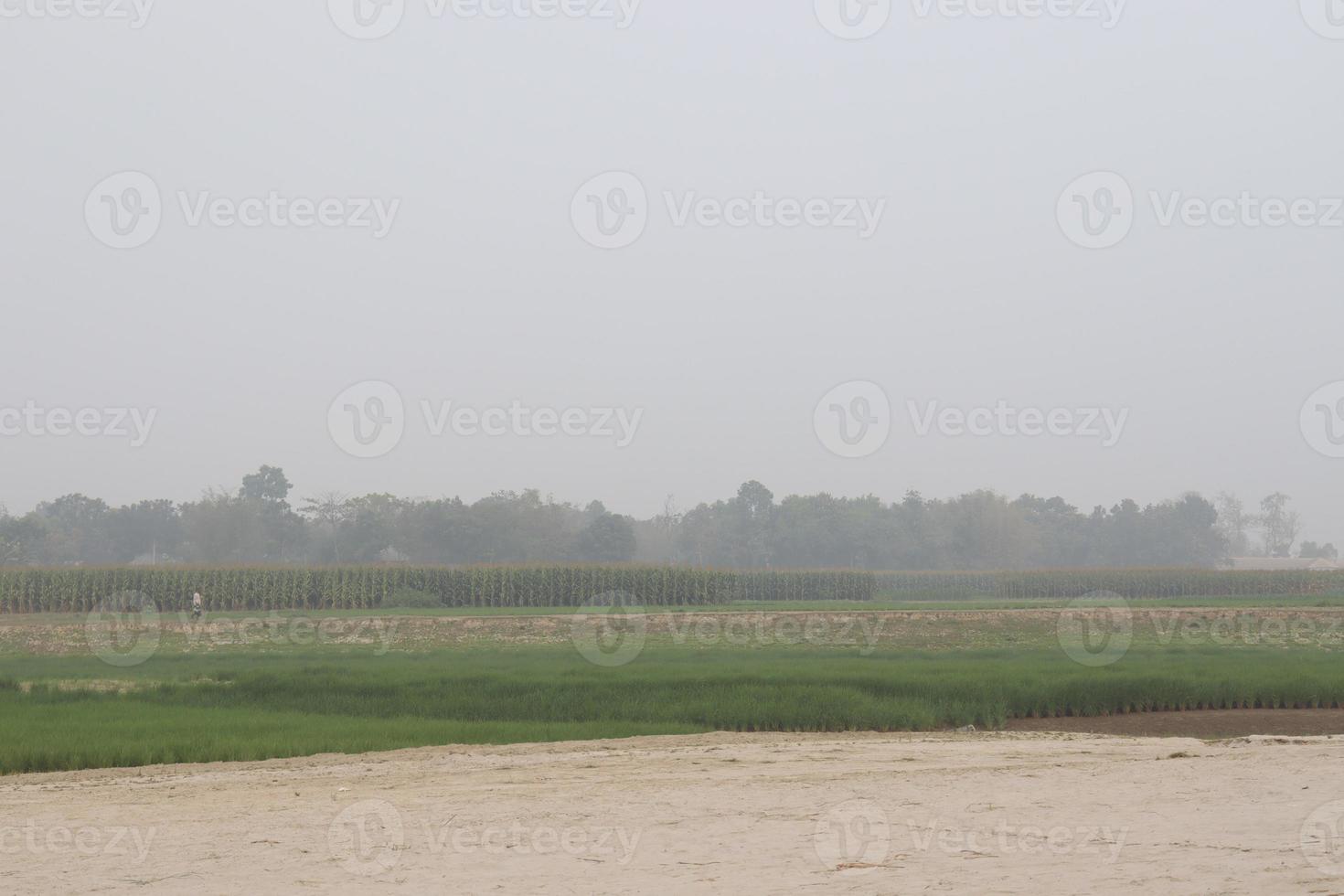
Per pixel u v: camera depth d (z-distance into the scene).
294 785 16.66
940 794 15.48
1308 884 9.52
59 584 66.44
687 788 16.16
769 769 18.19
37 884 10.94
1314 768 17.61
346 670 34.81
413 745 21.47
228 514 102.94
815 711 25.53
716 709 25.73
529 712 26.73
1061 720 27.28
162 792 16.16
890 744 21.89
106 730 22.20
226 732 22.27
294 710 27.09
